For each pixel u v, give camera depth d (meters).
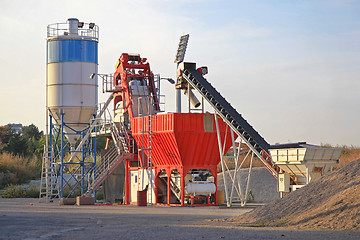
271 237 17.70
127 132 52.38
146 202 45.03
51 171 55.09
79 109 56.19
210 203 45.78
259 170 60.47
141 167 49.66
